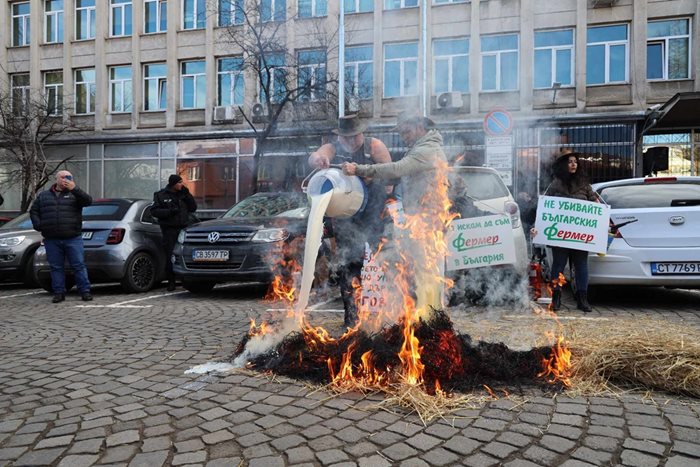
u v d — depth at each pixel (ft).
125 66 79.71
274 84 53.26
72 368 12.52
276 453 7.81
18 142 67.56
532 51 38.65
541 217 18.88
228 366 12.26
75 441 8.37
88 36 81.25
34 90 77.56
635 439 8.05
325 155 13.64
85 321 18.88
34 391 10.87
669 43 53.52
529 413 9.08
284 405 9.67
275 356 12.09
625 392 10.08
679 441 7.97
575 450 7.72
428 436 8.27
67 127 75.97
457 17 37.32
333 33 46.39
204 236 23.82
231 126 72.79
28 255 30.78
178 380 11.32
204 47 75.00
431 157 12.57
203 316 19.30
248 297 24.73
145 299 24.58
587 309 18.53
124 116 78.74
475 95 38.60
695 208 18.53
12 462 7.73
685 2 52.01
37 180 68.59
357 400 9.81
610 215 19.24
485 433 8.32
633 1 51.29
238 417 9.16
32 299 25.77
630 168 52.49
